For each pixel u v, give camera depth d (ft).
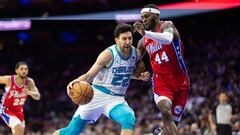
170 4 62.69
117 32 21.01
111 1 73.15
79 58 84.94
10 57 87.92
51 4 77.41
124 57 21.27
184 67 23.24
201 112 48.42
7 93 30.81
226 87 54.54
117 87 21.62
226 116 36.91
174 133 22.16
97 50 84.79
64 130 22.74
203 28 72.28
